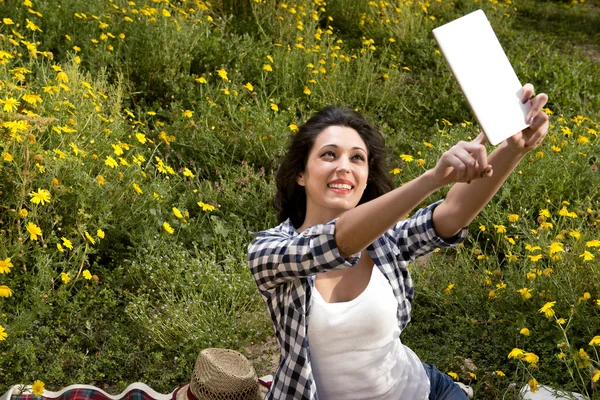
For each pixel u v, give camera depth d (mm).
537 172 4984
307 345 1958
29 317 3338
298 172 2178
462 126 5934
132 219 4309
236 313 3791
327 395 2029
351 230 1654
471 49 1595
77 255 3840
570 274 3682
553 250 3508
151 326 3623
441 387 2225
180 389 3025
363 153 2115
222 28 7062
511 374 3406
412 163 5277
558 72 7684
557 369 3295
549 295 3629
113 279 3971
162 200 4508
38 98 4184
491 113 1576
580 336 3521
